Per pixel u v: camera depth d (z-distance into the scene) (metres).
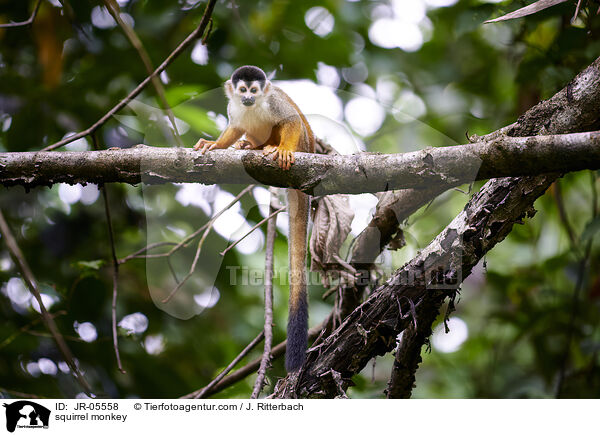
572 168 2.74
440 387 6.43
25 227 5.88
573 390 5.36
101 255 5.94
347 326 3.62
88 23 5.82
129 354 5.62
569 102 3.08
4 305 5.43
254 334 6.06
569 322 5.47
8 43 5.92
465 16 4.77
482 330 6.37
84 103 5.82
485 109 6.94
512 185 3.14
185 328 6.08
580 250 5.41
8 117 6.01
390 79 7.18
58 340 2.97
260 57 6.12
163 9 5.97
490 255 6.64
